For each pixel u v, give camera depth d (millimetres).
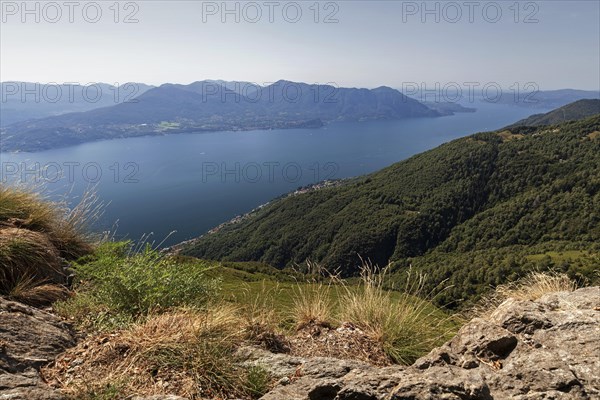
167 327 3350
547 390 2279
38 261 4734
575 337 2906
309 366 3025
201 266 4996
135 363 2936
